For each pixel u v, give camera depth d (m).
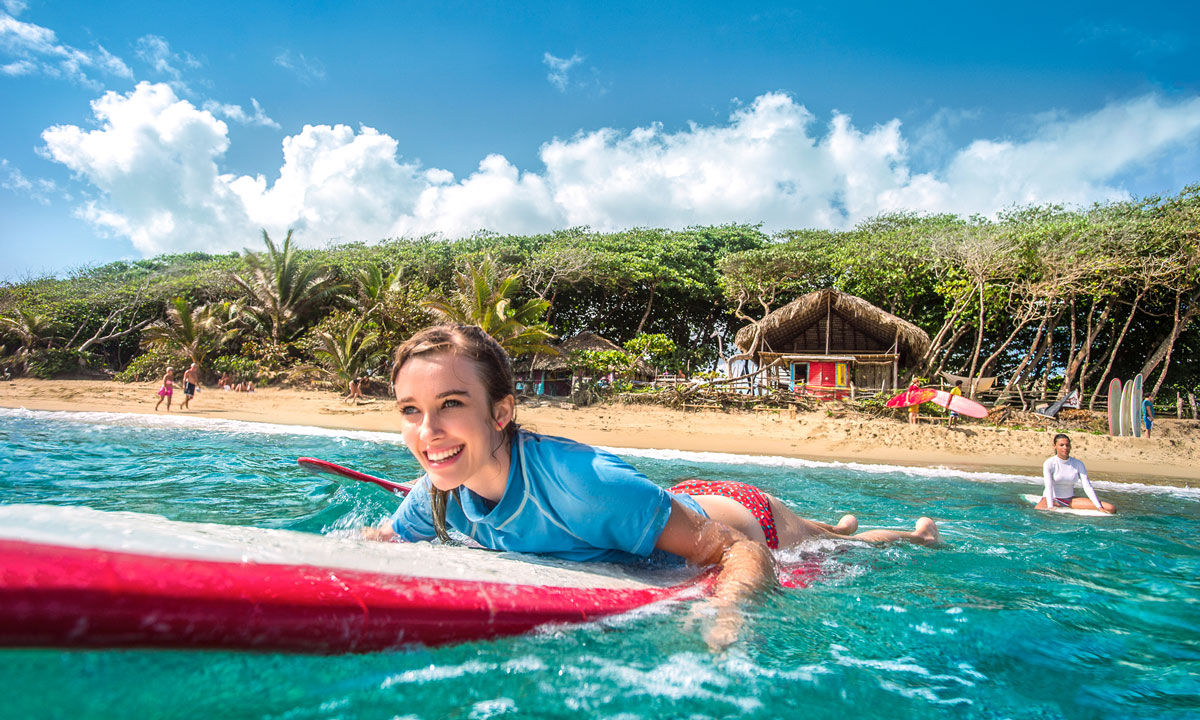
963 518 4.79
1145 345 26.30
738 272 29.72
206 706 0.94
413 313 24.77
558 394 26.33
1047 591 2.33
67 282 36.56
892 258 27.03
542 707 1.16
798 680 1.37
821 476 8.20
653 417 17.94
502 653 1.33
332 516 3.08
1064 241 21.61
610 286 32.47
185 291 34.00
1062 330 26.23
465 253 34.03
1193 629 1.94
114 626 0.83
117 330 33.12
